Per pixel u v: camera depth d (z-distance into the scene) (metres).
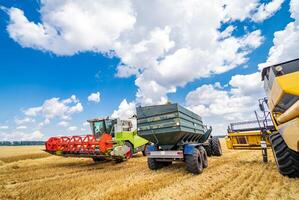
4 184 6.32
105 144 9.40
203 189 4.50
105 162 11.23
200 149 7.37
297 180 4.47
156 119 7.18
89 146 9.77
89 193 4.82
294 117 3.20
